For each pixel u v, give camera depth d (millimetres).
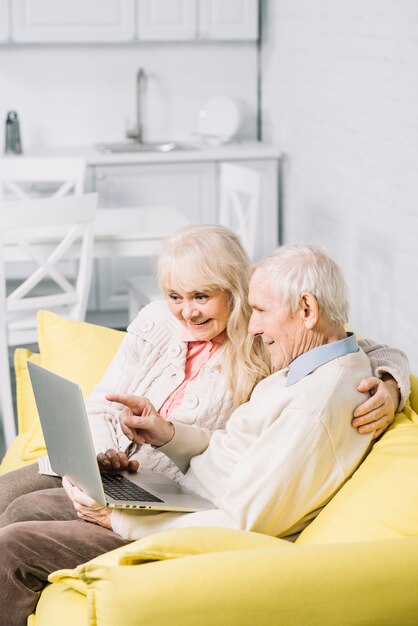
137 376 2637
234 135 6547
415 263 4262
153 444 2352
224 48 6754
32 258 4324
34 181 5863
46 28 6242
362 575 1776
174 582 1749
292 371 2158
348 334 2266
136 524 2176
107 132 6734
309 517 2113
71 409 2055
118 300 6309
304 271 2111
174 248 2455
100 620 1768
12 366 5066
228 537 1908
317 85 5531
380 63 4543
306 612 1768
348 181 5082
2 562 2182
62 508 2453
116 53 6641
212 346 2562
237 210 5379
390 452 2070
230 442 2209
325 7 5301
